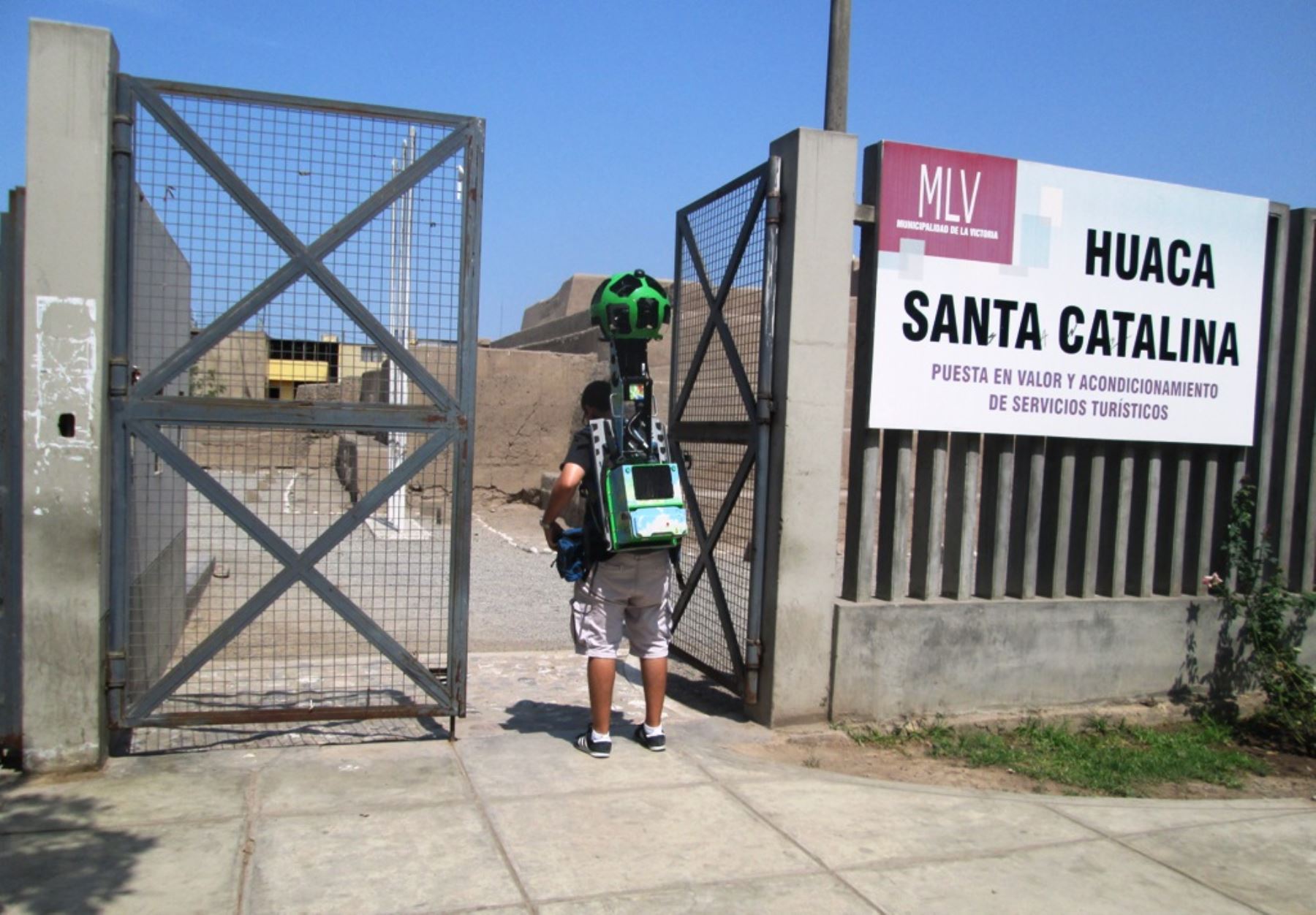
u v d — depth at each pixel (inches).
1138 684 253.9
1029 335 231.9
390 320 193.2
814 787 188.2
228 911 134.0
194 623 298.5
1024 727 234.2
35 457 171.6
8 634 175.6
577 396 624.7
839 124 302.2
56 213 170.6
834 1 301.6
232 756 189.9
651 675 201.5
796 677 220.1
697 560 257.3
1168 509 262.4
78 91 171.3
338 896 139.0
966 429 227.9
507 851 154.9
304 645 278.1
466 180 194.7
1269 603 257.6
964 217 224.1
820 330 215.5
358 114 189.9
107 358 178.7
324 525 383.2
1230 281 251.4
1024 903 148.1
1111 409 242.2
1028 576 244.2
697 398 263.0
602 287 195.5
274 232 187.3
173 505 250.5
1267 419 264.2
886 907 144.3
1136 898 151.6
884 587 234.1
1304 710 250.1
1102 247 237.5
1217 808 191.3
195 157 183.8
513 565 418.6
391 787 177.8
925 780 202.2
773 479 219.0
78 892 136.8
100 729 179.3
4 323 172.4
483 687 244.5
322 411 189.0
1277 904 151.9
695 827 167.6
